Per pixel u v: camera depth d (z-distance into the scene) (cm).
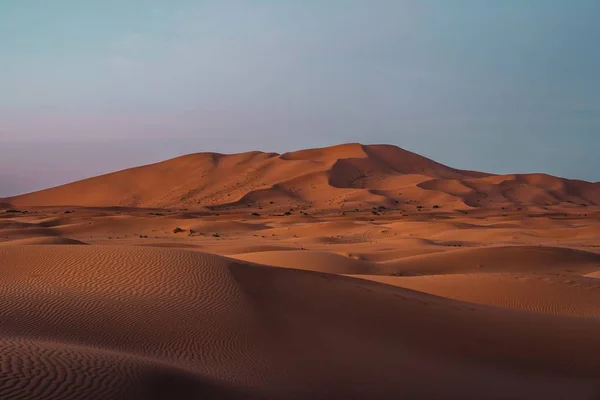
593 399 1178
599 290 2377
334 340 1378
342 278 1967
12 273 1734
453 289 2427
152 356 1090
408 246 5575
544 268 3744
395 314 1628
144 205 19300
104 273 1733
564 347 1491
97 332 1195
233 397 890
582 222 9300
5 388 712
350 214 14062
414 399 1038
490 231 7119
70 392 739
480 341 1493
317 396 979
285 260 3459
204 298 1555
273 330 1394
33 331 1126
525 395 1155
